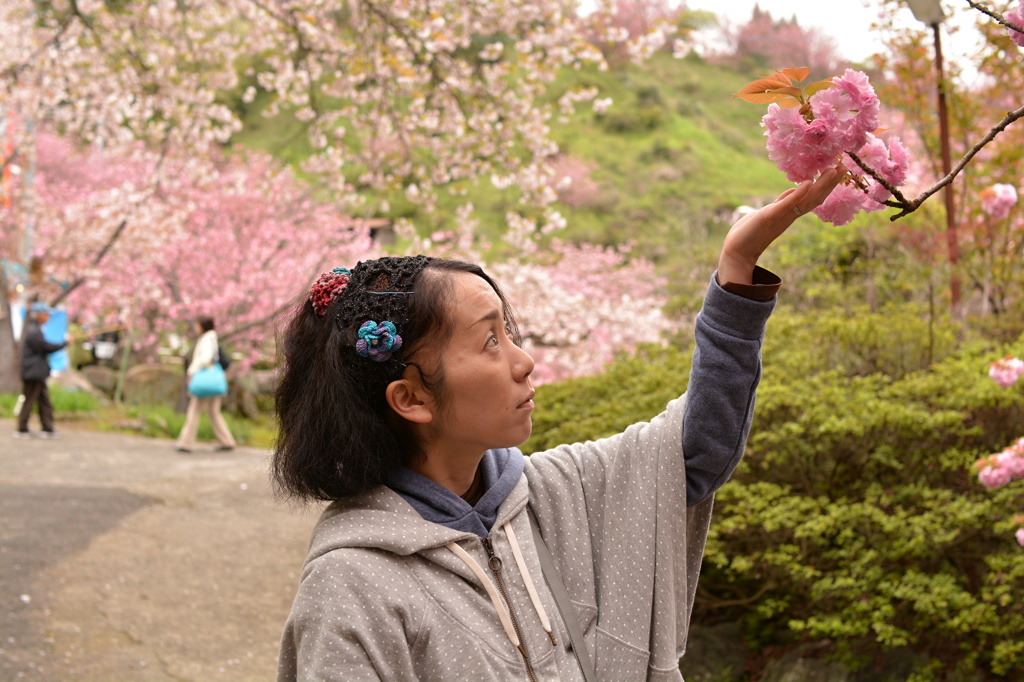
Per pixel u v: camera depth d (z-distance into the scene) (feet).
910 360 13.93
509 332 3.78
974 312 19.66
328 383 3.40
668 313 26.78
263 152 54.39
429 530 3.34
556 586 3.54
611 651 3.48
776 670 10.63
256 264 46.91
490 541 3.48
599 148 119.03
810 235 24.36
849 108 3.00
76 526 18.53
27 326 31.17
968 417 11.02
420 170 24.99
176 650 12.83
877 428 10.87
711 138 122.31
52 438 31.07
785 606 10.57
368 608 3.13
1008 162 17.80
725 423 3.54
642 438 3.83
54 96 32.71
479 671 3.14
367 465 3.34
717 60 136.26
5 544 16.84
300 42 22.39
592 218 102.32
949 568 10.52
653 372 14.35
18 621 13.28
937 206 19.76
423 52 22.93
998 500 9.86
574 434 12.73
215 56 27.37
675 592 3.62
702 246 30.48
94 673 11.82
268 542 18.16
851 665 10.00
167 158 35.65
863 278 20.92
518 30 23.09
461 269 3.52
